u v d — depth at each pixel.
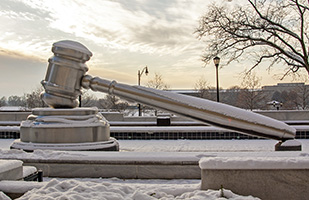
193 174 5.35
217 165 3.35
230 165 3.34
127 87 6.31
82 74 6.89
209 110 5.51
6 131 13.02
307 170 3.29
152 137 12.17
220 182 3.36
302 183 3.28
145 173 5.40
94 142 6.85
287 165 3.28
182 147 9.51
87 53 6.81
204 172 3.41
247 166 3.32
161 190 3.45
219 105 5.56
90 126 6.86
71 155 5.54
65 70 6.74
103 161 5.41
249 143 10.55
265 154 5.35
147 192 3.30
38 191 3.24
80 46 6.78
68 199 2.90
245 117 5.52
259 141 11.16
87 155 5.54
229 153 5.65
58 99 6.86
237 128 5.58
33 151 6.30
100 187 3.36
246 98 44.59
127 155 5.54
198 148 9.23
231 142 10.90
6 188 3.44
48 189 3.29
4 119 18.20
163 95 5.86
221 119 5.51
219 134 11.95
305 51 18.52
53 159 5.46
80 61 6.81
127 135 12.27
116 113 17.64
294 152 5.47
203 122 5.68
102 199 2.98
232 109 5.55
